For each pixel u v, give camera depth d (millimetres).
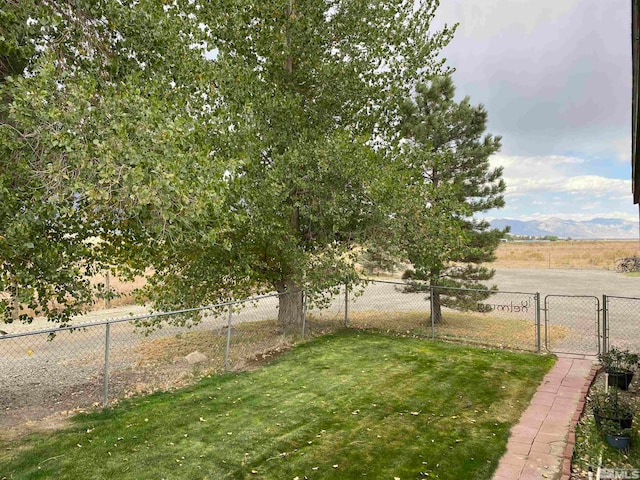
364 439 5371
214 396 6965
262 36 9992
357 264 12531
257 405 6547
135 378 8305
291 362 8867
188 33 7797
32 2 5777
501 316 15141
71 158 4961
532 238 87250
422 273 12898
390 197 9398
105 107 5418
